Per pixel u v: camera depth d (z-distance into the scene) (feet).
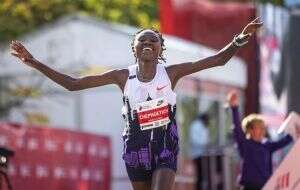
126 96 47.96
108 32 148.56
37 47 153.28
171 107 47.80
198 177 114.42
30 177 107.04
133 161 47.80
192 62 48.16
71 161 114.83
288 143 86.33
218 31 121.19
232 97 84.58
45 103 154.71
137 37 47.96
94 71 148.05
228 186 111.55
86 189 118.52
